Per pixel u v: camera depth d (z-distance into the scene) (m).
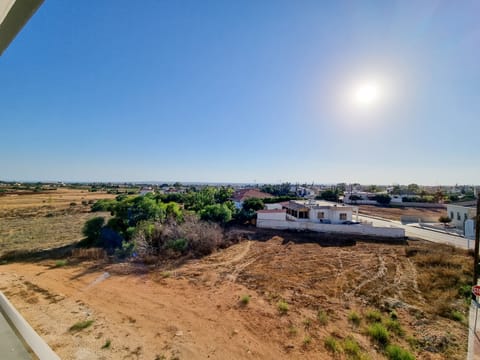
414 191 66.56
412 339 5.92
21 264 11.81
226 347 5.55
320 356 5.31
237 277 10.15
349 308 7.48
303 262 12.20
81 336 5.80
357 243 16.41
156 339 5.79
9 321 1.87
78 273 10.48
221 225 20.70
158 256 12.82
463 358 5.22
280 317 6.91
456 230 21.88
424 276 10.09
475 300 7.73
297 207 25.00
